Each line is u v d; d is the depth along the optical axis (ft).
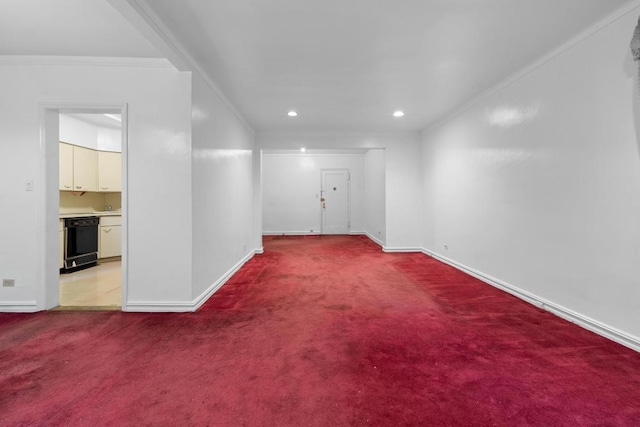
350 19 6.93
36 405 4.77
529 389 5.15
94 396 5.00
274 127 17.16
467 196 13.30
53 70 8.87
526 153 9.55
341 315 8.62
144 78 8.90
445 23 7.11
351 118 15.30
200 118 9.55
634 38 5.86
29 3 6.30
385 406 4.75
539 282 9.16
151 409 4.70
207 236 10.21
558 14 6.75
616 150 6.76
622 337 6.69
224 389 5.21
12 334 7.38
